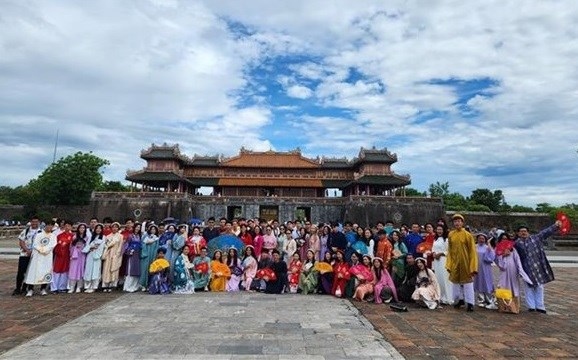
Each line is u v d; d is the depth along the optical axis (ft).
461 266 32.76
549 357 19.99
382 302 35.37
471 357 19.88
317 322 27.07
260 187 192.13
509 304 31.40
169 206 160.15
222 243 44.75
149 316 28.22
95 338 22.45
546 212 182.19
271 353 19.95
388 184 179.32
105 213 160.04
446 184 241.14
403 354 20.21
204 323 26.20
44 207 186.19
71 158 192.34
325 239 47.11
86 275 39.17
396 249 40.24
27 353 19.71
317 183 191.93
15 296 36.63
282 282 40.50
